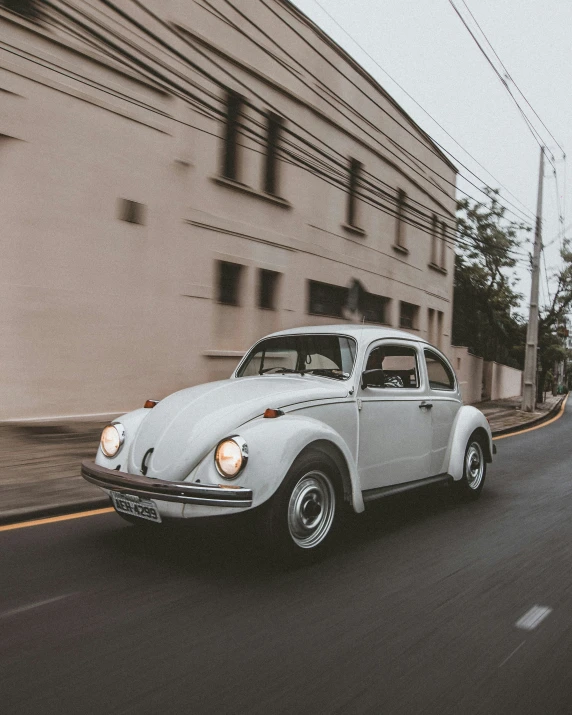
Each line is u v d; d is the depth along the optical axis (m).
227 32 11.38
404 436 5.27
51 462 6.66
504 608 3.53
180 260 10.61
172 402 4.49
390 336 5.48
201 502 3.70
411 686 2.63
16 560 4.04
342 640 3.04
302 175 13.70
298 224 13.58
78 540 4.49
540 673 2.79
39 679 2.58
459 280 27.97
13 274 8.34
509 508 6.11
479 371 25.47
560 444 12.16
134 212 9.76
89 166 9.09
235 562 4.15
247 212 12.09
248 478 3.75
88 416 9.22
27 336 8.49
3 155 8.19
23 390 8.48
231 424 4.02
